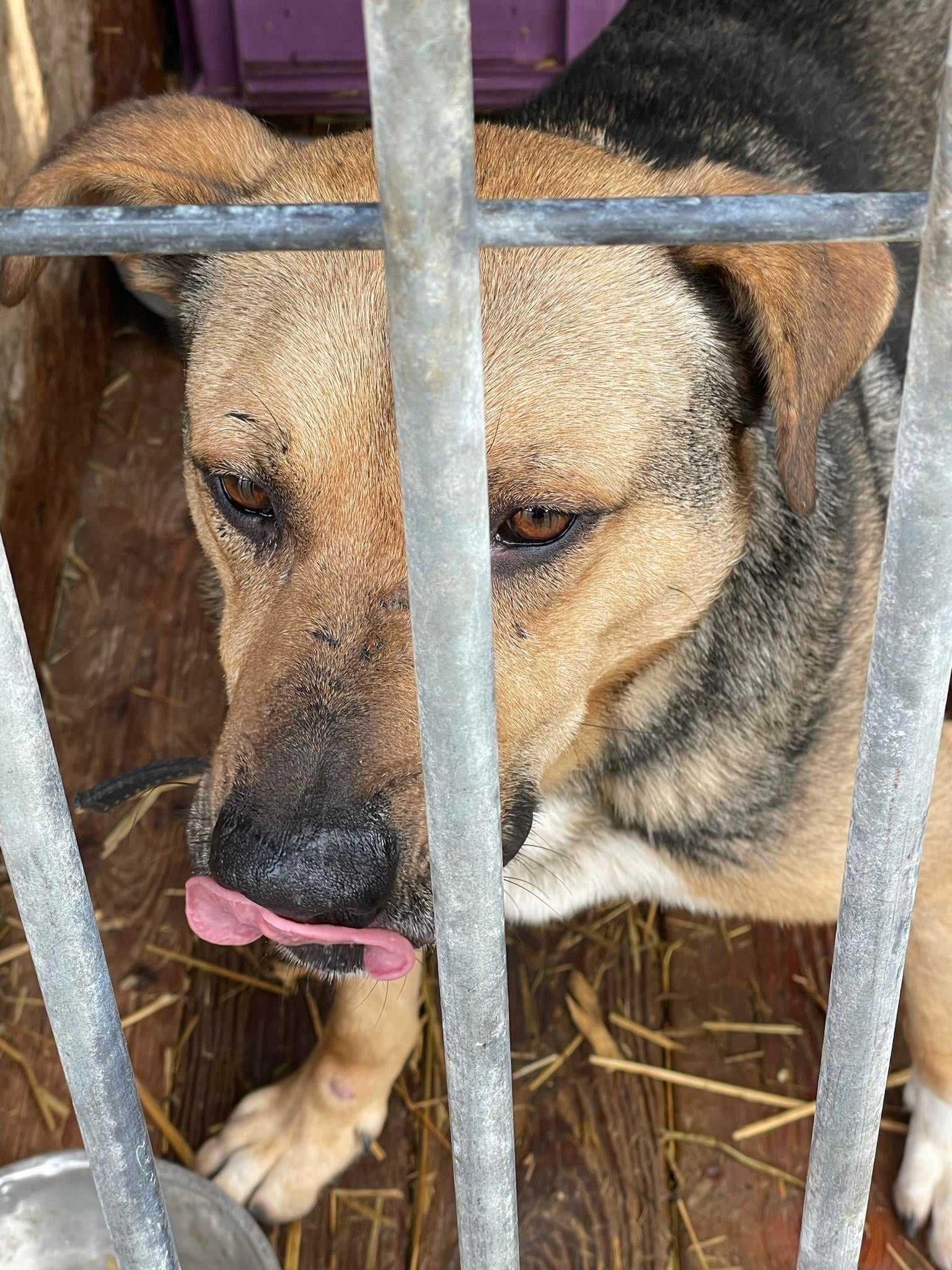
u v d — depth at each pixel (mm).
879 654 610
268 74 2209
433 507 570
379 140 514
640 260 882
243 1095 1245
